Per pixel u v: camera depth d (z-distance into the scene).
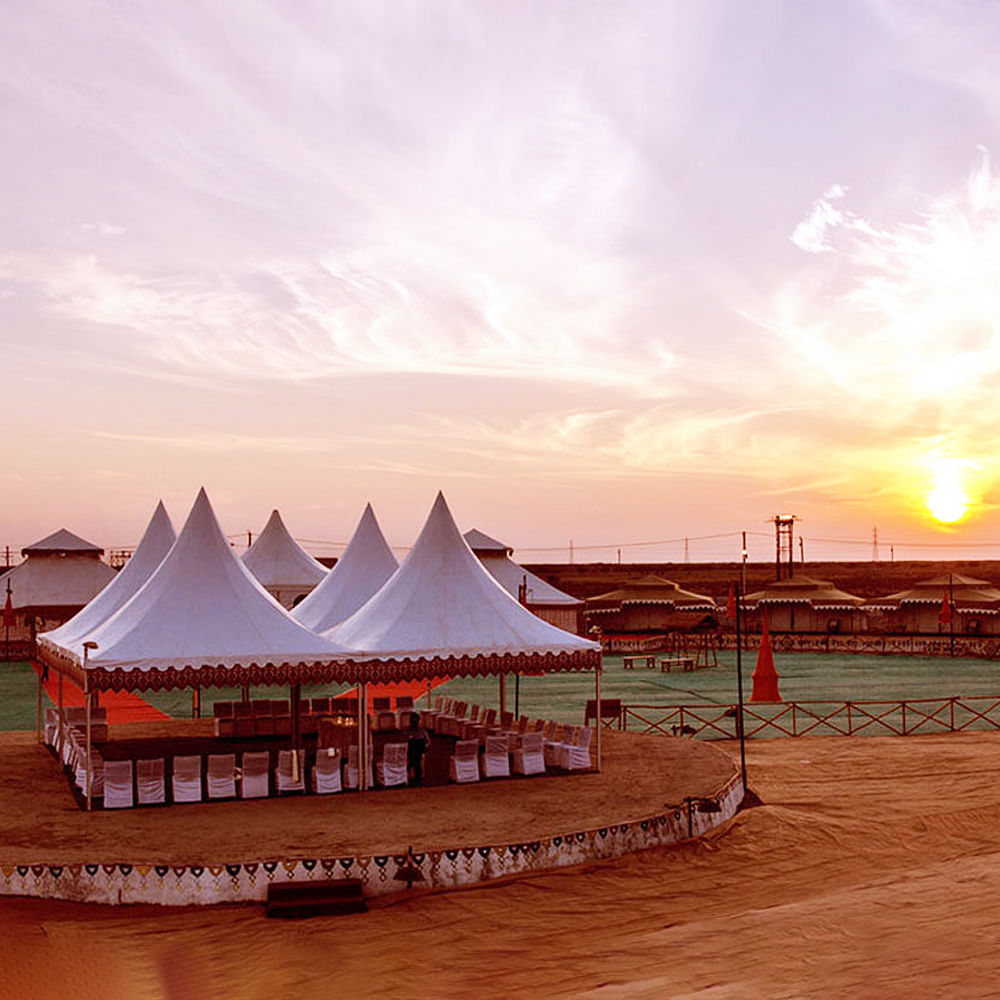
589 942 14.13
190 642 20.36
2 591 61.16
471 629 22.39
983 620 70.81
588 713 29.67
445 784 21.88
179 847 16.58
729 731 31.97
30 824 18.20
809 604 75.44
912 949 13.44
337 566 30.48
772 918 14.92
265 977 12.78
